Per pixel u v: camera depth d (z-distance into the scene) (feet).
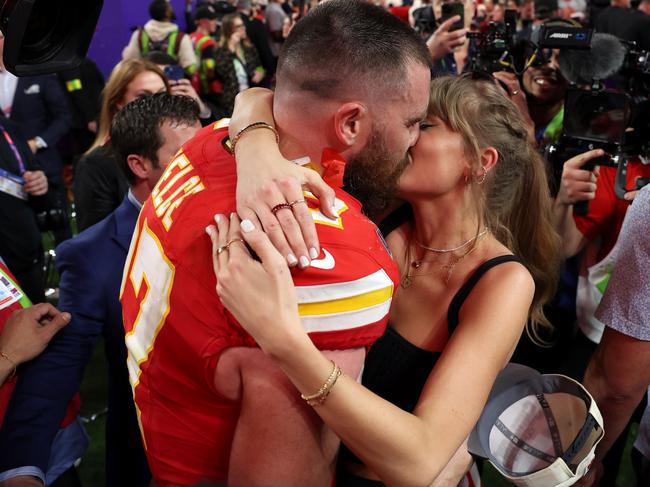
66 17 4.19
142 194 5.83
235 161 3.34
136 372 3.43
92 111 16.97
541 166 4.72
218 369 3.01
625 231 4.66
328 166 3.34
